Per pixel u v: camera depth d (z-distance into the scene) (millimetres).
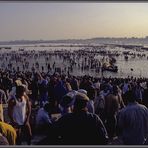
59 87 16562
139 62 144000
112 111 11078
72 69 102562
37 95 19453
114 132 10945
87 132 4816
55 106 13883
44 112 10703
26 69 105562
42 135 10383
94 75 88062
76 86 19750
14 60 149625
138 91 17938
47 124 10492
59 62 141000
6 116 14859
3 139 5281
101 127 4926
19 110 9023
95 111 11656
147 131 6734
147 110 6762
